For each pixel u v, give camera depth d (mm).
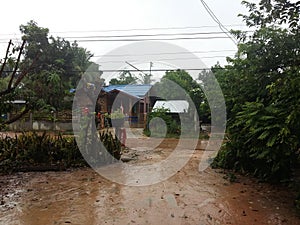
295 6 4367
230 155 6867
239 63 7555
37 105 6668
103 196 4645
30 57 17219
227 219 3680
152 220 3627
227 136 7297
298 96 4152
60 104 15250
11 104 6215
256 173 6094
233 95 7434
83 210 3973
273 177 5652
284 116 4824
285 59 6410
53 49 18359
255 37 6938
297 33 5383
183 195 4727
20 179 5840
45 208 4055
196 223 3541
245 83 6961
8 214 3818
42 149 6980
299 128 4723
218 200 4473
